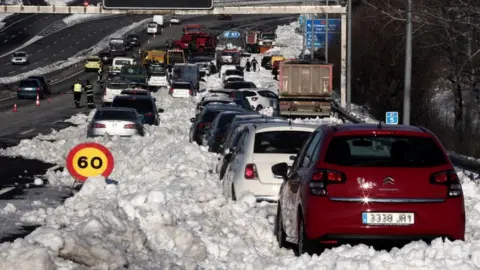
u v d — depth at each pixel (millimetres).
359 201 29172
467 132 123312
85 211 36781
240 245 31734
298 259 27516
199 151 58062
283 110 141000
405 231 29109
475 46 96500
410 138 30250
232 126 57344
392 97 163375
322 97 140875
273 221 37656
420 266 24672
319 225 29328
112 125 83625
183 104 159500
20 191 51375
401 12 90500
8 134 107312
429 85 151250
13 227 36688
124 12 137250
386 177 29312
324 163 29906
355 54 178250
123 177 57500
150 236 30906
